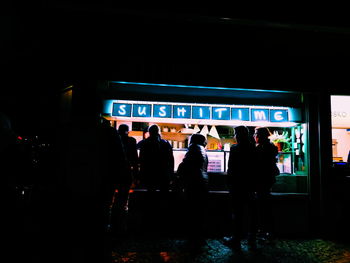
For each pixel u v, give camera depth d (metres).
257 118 5.19
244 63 4.91
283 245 4.18
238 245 3.95
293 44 5.13
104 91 4.92
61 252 3.05
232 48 5.04
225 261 3.46
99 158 3.30
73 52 4.68
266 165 4.32
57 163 3.43
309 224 4.67
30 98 5.02
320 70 4.96
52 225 3.31
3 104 5.06
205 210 4.71
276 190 4.87
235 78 4.83
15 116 5.13
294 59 4.98
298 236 4.64
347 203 4.57
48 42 4.73
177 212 4.64
